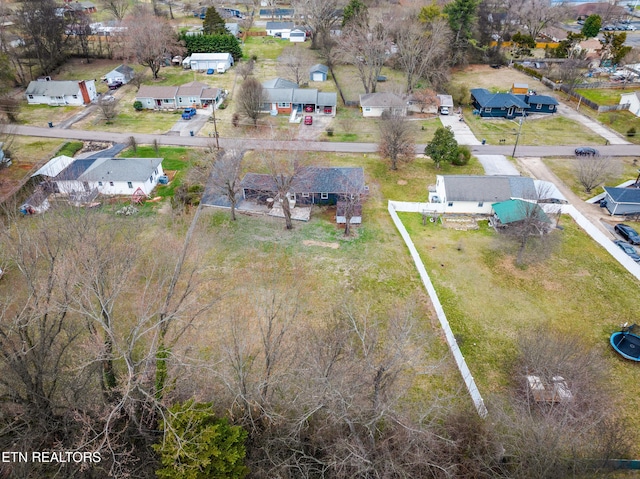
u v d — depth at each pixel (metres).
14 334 25.89
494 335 32.12
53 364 24.73
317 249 40.62
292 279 36.66
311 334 27.31
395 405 23.83
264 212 45.84
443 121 70.12
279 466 21.20
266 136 56.19
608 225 45.06
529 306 34.78
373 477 20.78
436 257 40.09
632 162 57.25
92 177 46.56
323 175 48.06
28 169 52.03
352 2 93.19
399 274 37.81
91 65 90.38
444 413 24.11
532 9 114.50
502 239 42.66
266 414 21.17
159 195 47.91
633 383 28.77
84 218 29.94
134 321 30.34
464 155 55.94
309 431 22.94
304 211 46.31
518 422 22.98
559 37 113.44
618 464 22.05
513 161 57.66
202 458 18.94
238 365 22.81
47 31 82.62
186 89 72.69
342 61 90.06
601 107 71.94
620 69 90.50
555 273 38.28
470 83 85.12
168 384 21.47
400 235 43.03
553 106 72.06
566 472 20.88
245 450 21.02
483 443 22.42
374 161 57.03
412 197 49.44
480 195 46.16
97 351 21.52
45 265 30.84
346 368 22.44
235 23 114.38
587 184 50.78
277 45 107.62
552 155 59.25
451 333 31.41
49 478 21.30
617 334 31.72
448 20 86.19
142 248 38.34
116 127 65.06
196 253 35.72
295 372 24.78
